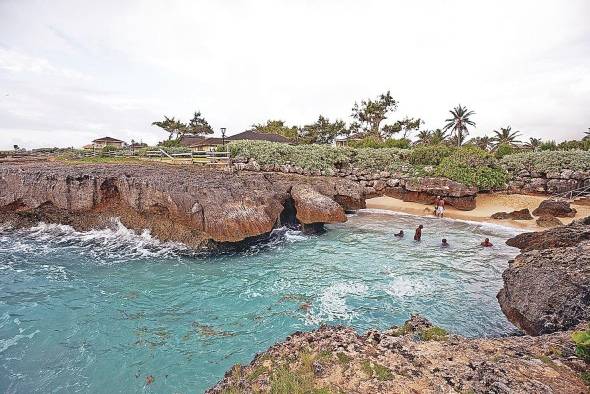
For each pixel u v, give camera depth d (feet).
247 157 104.01
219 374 26.63
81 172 66.80
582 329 21.89
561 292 26.86
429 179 91.09
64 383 26.04
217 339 31.45
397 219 79.77
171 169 81.66
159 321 34.76
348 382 15.88
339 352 18.52
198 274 46.78
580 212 76.89
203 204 56.03
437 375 16.15
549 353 18.34
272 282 44.01
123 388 25.41
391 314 35.47
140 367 27.71
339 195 87.66
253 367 19.15
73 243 59.88
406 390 15.10
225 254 54.90
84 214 65.21
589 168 86.69
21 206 67.87
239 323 34.17
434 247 58.49
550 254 32.48
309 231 67.92
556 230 49.37
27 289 42.37
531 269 31.40
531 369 16.52
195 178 67.00
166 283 43.88
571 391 14.70
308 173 100.94
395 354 18.37
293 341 21.34
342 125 227.20
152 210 60.18
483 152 102.01
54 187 64.80
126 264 50.55
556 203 77.36
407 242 61.52
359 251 56.54
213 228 54.80
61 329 33.45
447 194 88.28
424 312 35.88
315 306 37.45
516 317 30.50
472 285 42.70
